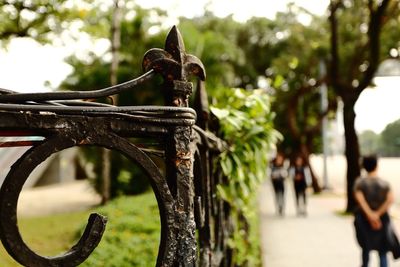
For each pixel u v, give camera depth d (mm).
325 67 22797
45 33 6688
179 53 1527
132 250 5633
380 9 11789
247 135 3807
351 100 13273
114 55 13375
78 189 28766
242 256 4465
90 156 16375
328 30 19953
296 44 22594
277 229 11008
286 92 24344
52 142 1119
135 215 7691
